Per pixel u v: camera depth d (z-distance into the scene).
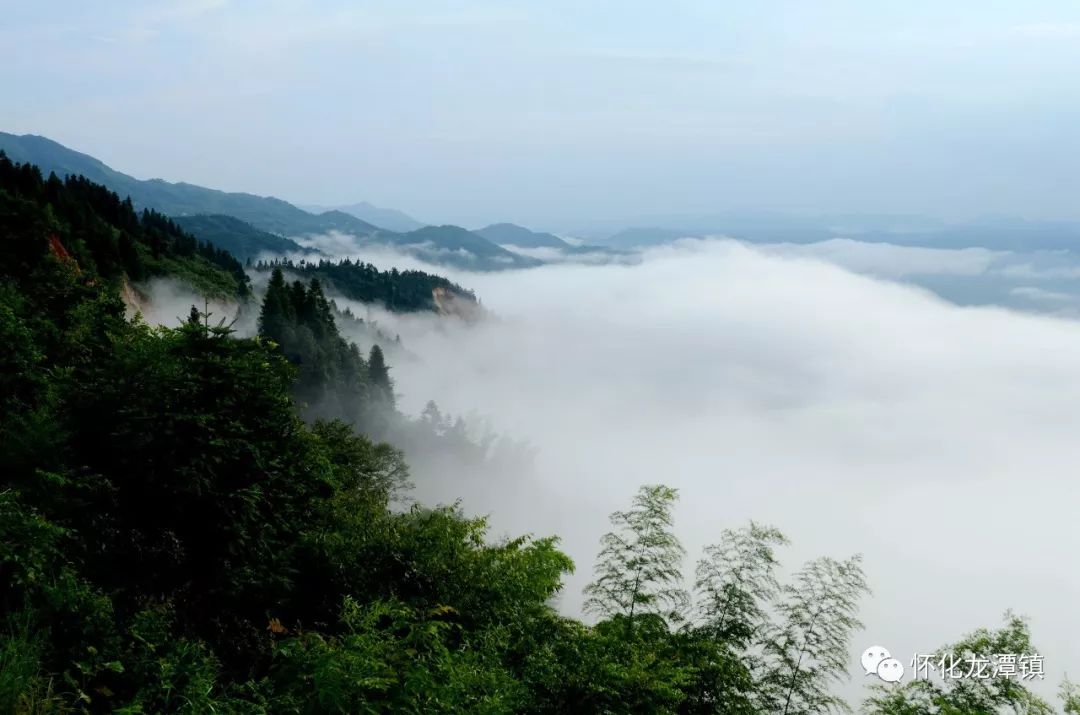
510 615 12.70
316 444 14.70
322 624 11.39
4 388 11.53
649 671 9.80
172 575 10.00
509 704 8.52
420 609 11.61
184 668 7.84
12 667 6.45
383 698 8.21
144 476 10.03
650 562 14.08
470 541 14.95
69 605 7.74
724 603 13.97
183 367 11.30
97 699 7.07
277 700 7.89
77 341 14.74
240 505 10.99
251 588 10.85
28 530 8.17
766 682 12.87
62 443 9.94
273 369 13.27
